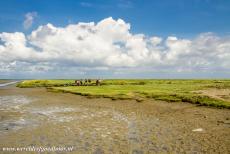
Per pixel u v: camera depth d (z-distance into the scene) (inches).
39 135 855.7
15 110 1466.5
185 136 829.2
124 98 1883.6
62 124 1046.4
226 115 1178.0
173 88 2684.5
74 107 1605.6
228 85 3321.9
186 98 1686.8
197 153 657.0
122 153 663.8
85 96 2155.5
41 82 5319.9
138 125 1021.2
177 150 683.4
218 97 1744.6
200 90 2384.4
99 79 4089.6
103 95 2084.2
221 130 898.7
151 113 1330.0
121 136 840.9
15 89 3622.0
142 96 1947.6
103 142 767.7
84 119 1168.2
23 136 839.1
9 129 945.5
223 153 654.5
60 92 2659.9
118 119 1165.7
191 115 1219.9
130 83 4308.6
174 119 1139.9
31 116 1252.5
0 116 1242.6
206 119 1105.4
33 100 2047.2
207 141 764.6
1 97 2348.7
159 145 732.0
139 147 715.4
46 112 1392.7
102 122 1091.3
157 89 2544.3
